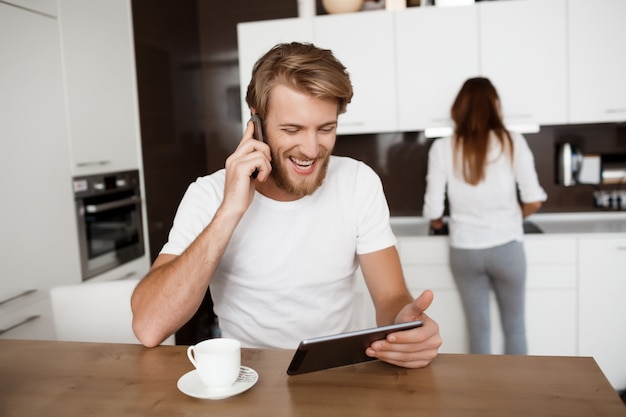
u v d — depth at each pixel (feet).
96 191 8.59
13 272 6.93
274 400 3.11
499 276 8.77
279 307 4.69
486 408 2.91
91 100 8.46
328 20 9.96
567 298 9.14
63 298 5.44
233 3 11.86
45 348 4.15
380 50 9.89
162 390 3.31
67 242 7.95
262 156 4.00
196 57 11.97
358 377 3.37
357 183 4.86
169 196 10.74
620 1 9.18
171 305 4.00
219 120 12.26
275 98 4.03
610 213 10.63
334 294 4.79
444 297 9.40
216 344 3.43
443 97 9.81
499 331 9.34
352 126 10.11
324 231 4.70
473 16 9.59
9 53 6.89
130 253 9.45
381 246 4.78
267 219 4.65
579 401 2.95
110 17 8.96
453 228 8.95
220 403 3.10
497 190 8.51
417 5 10.33
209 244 4.00
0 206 6.72
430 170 9.19
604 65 9.32
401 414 2.89
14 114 6.97
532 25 9.44
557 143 10.76
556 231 9.46
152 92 10.15
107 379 3.51
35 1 7.30
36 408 3.15
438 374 3.37
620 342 9.11
